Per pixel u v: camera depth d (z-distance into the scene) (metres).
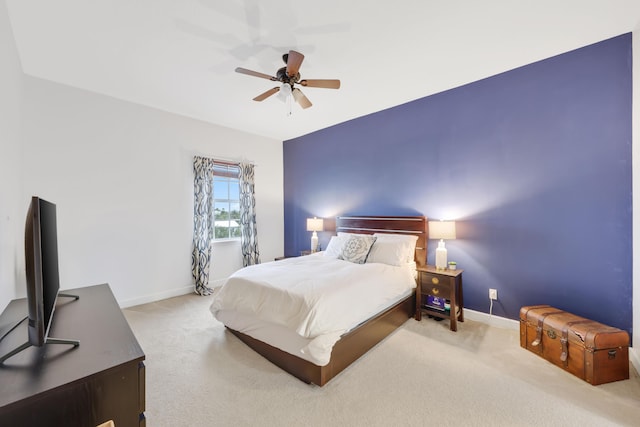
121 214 3.43
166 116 3.82
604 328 2.00
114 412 1.02
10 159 2.04
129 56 2.48
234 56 2.48
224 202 4.58
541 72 2.64
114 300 1.76
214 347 2.49
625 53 2.25
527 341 2.41
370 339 2.42
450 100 3.23
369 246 3.34
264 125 4.48
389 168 3.81
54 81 2.94
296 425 1.59
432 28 2.13
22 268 2.54
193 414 1.67
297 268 2.83
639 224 2.10
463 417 1.64
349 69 2.74
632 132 2.21
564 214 2.55
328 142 4.59
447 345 2.50
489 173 2.97
